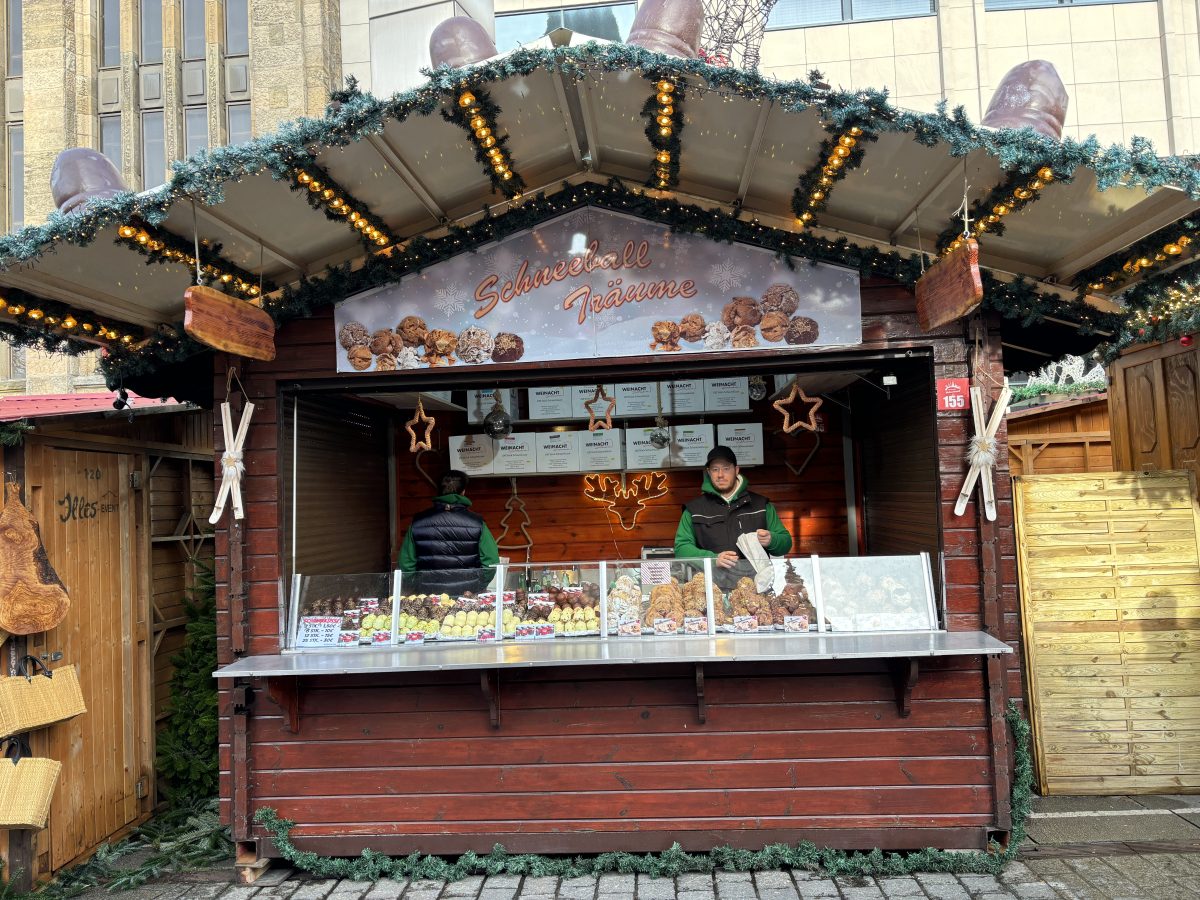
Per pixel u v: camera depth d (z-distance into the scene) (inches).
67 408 232.2
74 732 183.3
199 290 142.0
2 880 163.2
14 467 170.6
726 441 253.8
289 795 174.4
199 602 238.5
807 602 172.7
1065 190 144.4
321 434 211.5
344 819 173.6
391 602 178.7
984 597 167.8
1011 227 161.2
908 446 205.5
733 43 288.7
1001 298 169.0
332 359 178.7
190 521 243.1
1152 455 244.1
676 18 142.9
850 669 170.2
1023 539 208.7
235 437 174.2
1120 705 203.2
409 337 177.0
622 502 262.4
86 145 426.6
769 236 171.3
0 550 164.1
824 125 135.5
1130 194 141.3
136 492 215.6
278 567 177.0
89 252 147.5
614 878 165.0
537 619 175.3
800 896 153.7
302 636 176.7
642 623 174.4
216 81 430.6
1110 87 426.6
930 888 154.7
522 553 262.2
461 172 159.0
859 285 172.9
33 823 159.0
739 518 200.4
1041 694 204.7
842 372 197.9
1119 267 162.7
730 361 175.3
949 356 171.9
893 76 433.7
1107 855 166.1
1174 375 231.1
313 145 132.0
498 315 176.4
